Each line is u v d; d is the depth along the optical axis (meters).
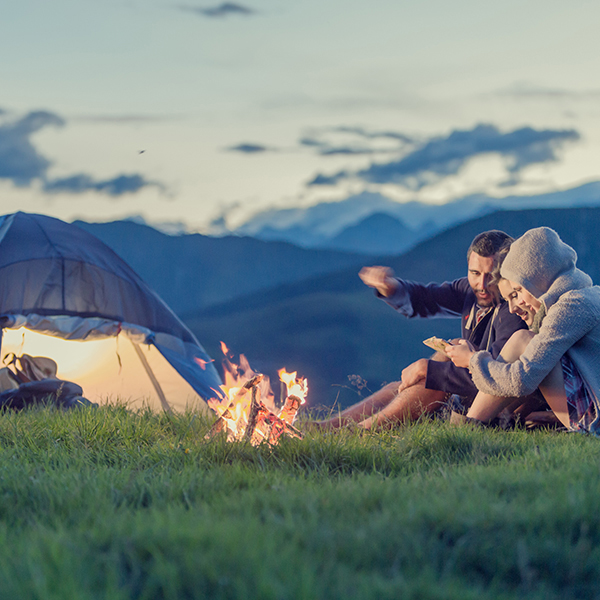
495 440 3.90
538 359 4.00
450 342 4.50
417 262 151.50
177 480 2.98
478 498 2.45
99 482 2.94
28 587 1.66
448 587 1.73
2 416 5.07
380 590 1.69
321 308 125.88
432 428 4.24
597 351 4.09
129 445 4.07
